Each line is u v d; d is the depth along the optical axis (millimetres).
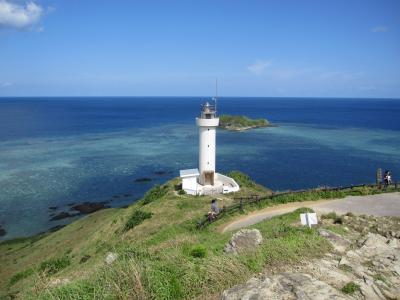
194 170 42062
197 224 25562
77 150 92688
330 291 9719
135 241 25797
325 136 115500
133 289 10438
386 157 80062
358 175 65062
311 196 29531
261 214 26406
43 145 99250
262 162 77312
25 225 46219
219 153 87625
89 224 40781
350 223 20047
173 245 18797
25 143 102125
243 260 12172
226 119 140500
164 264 11898
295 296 9477
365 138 110062
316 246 14141
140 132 128750
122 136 118438
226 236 19516
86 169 73188
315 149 91875
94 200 55719
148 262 12148
